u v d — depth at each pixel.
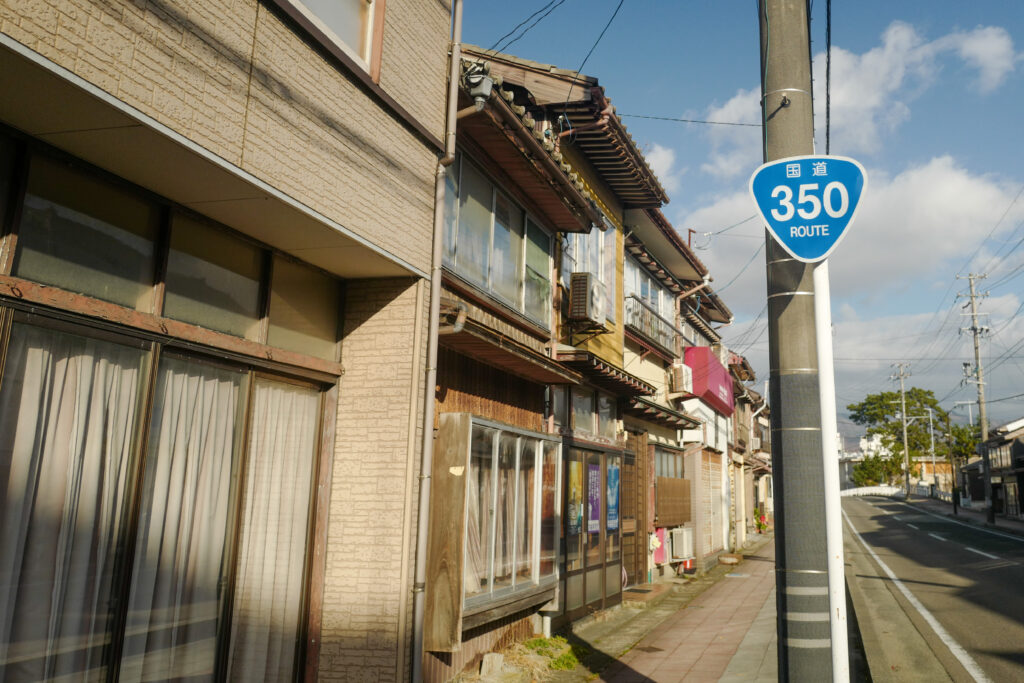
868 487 102.56
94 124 3.59
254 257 5.41
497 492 7.69
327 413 6.16
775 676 7.71
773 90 4.33
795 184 4.14
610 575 12.36
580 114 11.32
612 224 14.20
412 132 6.24
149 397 4.36
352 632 5.78
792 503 4.03
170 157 3.96
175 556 4.61
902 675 7.19
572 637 9.94
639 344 16.72
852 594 13.17
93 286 4.12
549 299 10.64
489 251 8.57
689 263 19.64
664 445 17.92
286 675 5.61
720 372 23.91
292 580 5.70
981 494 63.28
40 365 3.79
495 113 7.52
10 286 3.57
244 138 4.23
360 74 5.35
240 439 5.17
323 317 6.16
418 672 5.81
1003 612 11.52
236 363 5.14
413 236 6.15
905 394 94.50
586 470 11.37
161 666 4.48
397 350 6.17
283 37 4.61
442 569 6.44
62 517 3.88
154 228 4.54
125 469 4.24
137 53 3.51
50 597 3.80
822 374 4.03
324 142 4.99
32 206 3.79
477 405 8.12
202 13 3.93
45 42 3.05
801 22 4.39
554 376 9.43
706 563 20.06
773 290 4.25
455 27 7.00
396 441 6.00
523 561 8.38
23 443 3.70
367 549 5.89
